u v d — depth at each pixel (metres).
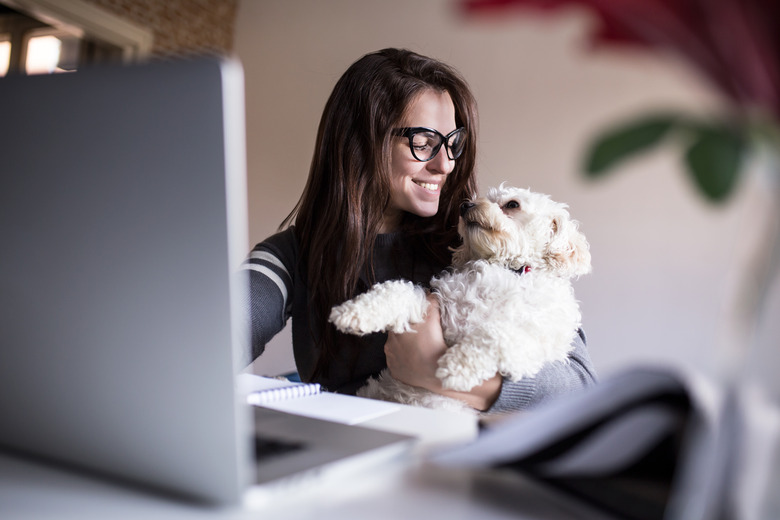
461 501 0.59
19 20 4.45
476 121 1.83
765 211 0.40
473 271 1.68
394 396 1.52
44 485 0.58
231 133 0.49
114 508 0.53
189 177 0.50
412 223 1.83
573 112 3.69
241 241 0.50
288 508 0.56
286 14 4.95
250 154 5.03
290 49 4.91
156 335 0.53
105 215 0.54
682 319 3.35
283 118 4.92
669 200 3.41
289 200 4.88
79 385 0.58
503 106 3.90
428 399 1.48
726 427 0.43
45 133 0.56
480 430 0.87
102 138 0.53
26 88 0.56
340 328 1.41
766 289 0.39
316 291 1.61
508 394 1.34
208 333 0.51
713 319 3.25
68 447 0.60
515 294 1.53
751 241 0.40
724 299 0.43
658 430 0.56
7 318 0.61
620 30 0.42
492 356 1.33
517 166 3.84
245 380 1.19
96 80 0.53
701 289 3.31
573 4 0.40
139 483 0.57
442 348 1.40
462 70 4.05
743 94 0.39
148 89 0.50
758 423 0.42
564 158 3.71
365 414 0.94
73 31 4.23
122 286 0.54
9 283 0.61
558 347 1.54
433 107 1.67
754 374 0.41
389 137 1.62
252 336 1.47
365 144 1.62
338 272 1.59
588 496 0.57
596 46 0.43
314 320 1.63
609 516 0.55
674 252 3.39
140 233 0.53
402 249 1.80
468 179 1.86
